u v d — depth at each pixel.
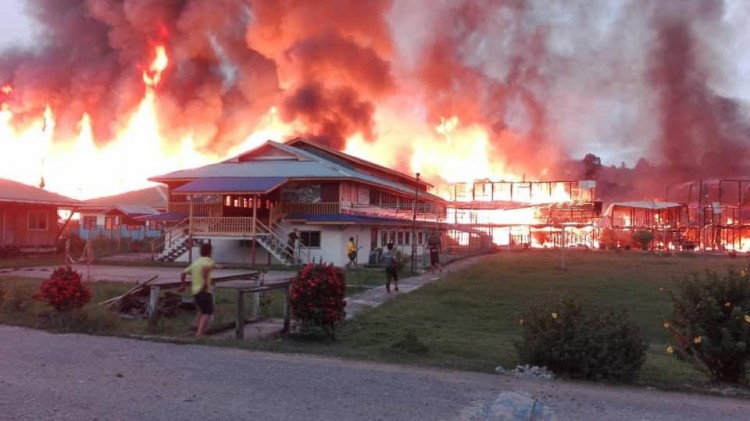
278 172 32.94
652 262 35.75
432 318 14.28
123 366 7.46
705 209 59.97
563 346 7.80
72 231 45.00
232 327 11.58
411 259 30.56
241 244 31.91
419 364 8.40
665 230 57.06
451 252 44.28
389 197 40.41
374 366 8.15
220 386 6.61
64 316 10.59
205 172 34.12
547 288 20.78
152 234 48.56
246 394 6.30
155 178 33.94
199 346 9.14
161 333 10.36
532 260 37.09
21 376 6.80
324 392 6.50
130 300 12.62
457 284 21.55
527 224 61.06
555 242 62.06
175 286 12.10
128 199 58.47
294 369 7.66
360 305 16.33
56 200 33.75
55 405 5.70
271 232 30.50
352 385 6.88
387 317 14.14
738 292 7.66
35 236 33.25
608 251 51.69
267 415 5.59
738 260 38.78
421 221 37.81
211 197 32.88
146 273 24.44
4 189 31.91
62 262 29.34
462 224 51.22
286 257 30.27
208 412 5.62
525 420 5.71
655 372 8.54
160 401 5.93
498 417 5.74
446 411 5.91
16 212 32.19
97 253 35.31
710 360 7.65
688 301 7.83
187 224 32.34
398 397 6.40
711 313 7.58
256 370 7.50
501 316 14.87
